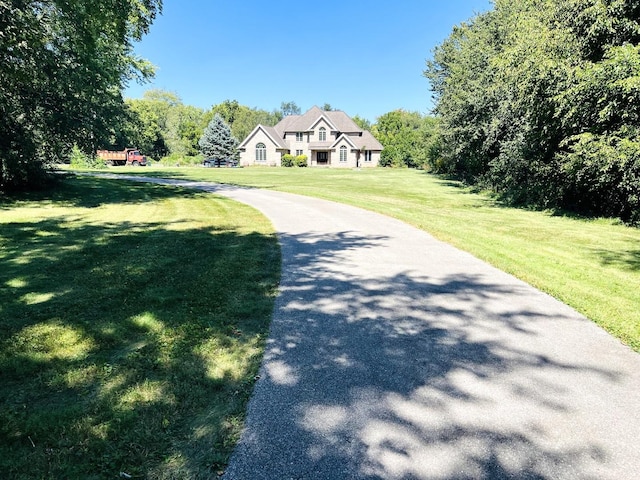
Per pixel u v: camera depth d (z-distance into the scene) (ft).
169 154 249.75
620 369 11.80
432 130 117.39
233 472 7.66
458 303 17.17
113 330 13.74
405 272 21.68
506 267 22.47
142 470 7.65
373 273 21.42
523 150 53.62
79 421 9.01
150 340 13.10
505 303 17.22
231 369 11.48
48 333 13.42
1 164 46.60
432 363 12.07
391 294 18.17
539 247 28.43
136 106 253.85
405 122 239.09
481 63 71.56
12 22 34.06
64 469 7.62
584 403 10.11
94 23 43.60
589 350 13.00
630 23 38.83
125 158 188.34
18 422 8.95
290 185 79.61
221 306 16.22
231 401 9.95
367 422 9.24
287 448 8.34
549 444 8.59
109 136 59.26
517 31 54.49
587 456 8.24
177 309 15.75
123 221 36.22
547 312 16.25
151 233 30.86
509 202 57.47
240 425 9.03
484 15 87.97
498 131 62.13
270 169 154.30
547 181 50.88
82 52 46.75
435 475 7.66
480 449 8.41
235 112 317.42
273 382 10.87
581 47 43.29
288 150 196.85
